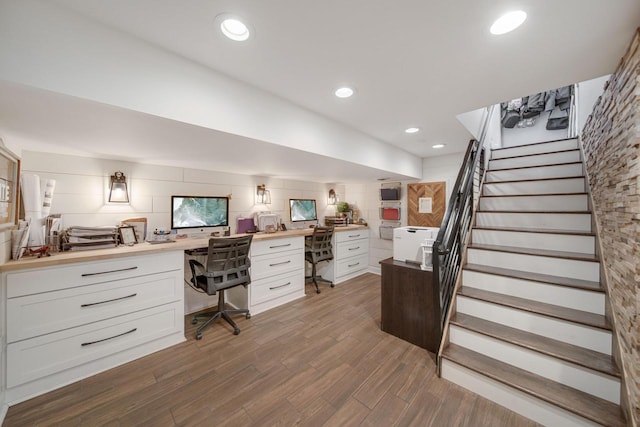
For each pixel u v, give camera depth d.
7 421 1.43
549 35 1.24
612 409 1.31
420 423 1.45
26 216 1.81
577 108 3.43
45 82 1.04
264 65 1.52
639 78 1.13
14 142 1.84
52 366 1.67
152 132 1.61
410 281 2.30
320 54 1.41
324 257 3.78
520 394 1.49
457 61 1.47
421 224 4.21
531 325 1.75
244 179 3.53
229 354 2.11
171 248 2.20
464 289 2.16
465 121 2.62
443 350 1.84
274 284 3.15
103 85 1.17
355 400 1.62
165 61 1.36
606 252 1.70
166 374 1.84
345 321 2.75
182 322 2.29
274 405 1.57
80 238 2.01
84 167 2.33
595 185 2.13
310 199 4.50
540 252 2.12
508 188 3.00
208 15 1.12
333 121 2.40
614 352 1.44
